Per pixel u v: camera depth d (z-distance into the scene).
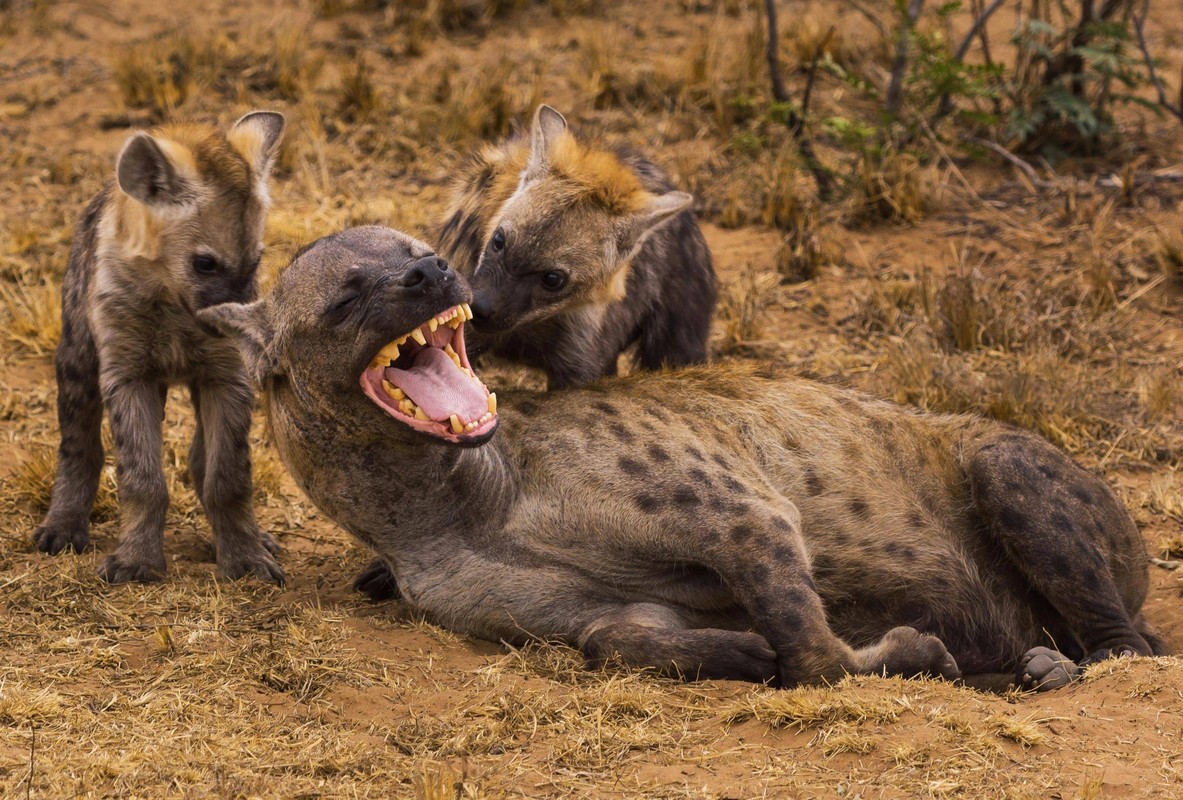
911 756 8.21
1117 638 10.45
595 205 13.32
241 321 9.92
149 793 7.81
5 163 21.06
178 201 12.27
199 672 9.49
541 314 13.16
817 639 9.64
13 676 9.38
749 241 19.42
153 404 12.28
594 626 9.98
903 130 21.53
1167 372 16.41
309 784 7.96
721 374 11.50
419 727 8.72
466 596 10.26
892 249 19.11
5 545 12.17
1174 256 18.12
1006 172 20.98
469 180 14.91
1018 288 18.09
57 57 24.34
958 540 10.99
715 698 9.26
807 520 10.77
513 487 10.32
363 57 23.75
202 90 23.05
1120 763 8.16
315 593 11.50
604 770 8.23
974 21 24.41
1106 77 21.16
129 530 11.62
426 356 9.80
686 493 10.12
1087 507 10.80
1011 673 10.93
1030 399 15.51
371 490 10.05
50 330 16.67
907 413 11.50
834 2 26.59
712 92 22.77
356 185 20.80
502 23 25.95
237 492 11.98
